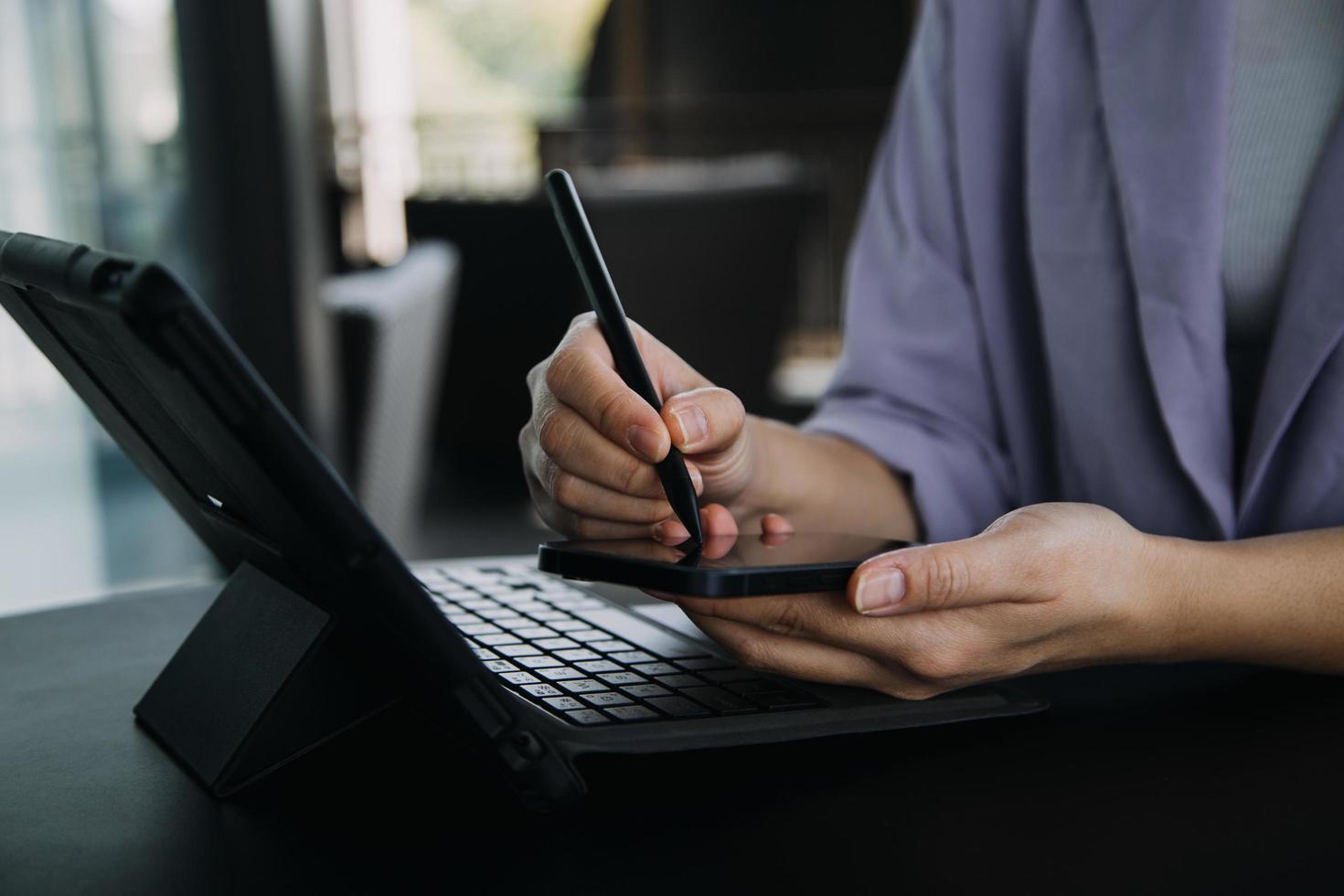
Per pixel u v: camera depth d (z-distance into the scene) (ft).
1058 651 1.99
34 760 1.85
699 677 1.96
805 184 14.48
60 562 7.93
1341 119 2.57
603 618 2.30
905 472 3.00
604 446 2.11
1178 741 1.87
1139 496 2.93
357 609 1.52
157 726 1.94
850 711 1.86
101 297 1.36
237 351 1.33
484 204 14.70
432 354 10.81
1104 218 2.90
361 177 21.74
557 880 1.44
